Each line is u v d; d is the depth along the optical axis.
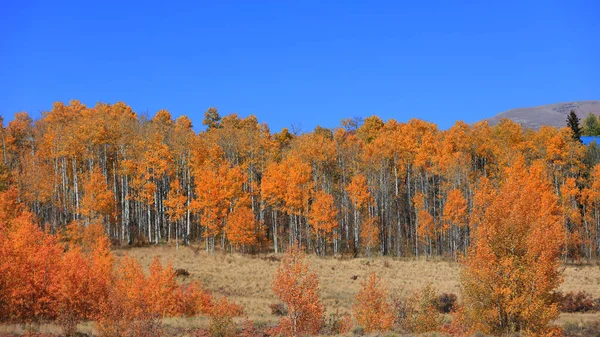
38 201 54.38
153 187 57.53
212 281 43.22
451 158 61.66
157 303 26.83
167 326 25.34
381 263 53.81
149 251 53.50
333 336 22.59
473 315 21.58
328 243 62.81
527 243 21.19
